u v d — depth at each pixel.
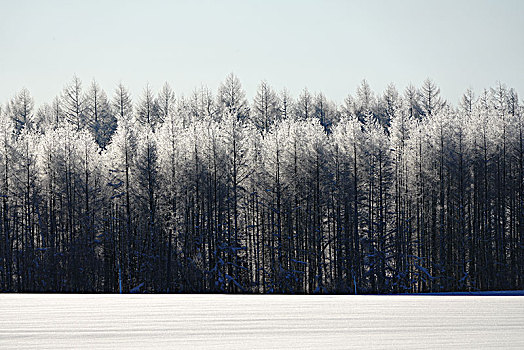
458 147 50.97
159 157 51.25
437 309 11.30
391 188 52.53
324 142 51.03
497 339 7.61
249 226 50.09
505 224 52.34
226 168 49.94
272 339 7.65
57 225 51.03
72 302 13.81
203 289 47.34
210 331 8.32
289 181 50.03
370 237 49.19
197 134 50.97
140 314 10.48
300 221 51.00
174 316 10.09
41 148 51.16
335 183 50.25
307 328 8.59
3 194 49.41
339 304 12.78
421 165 51.19
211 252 48.78
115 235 51.22
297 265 49.28
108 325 8.96
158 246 49.16
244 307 11.94
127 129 51.53
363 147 50.62
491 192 52.03
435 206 50.94
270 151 50.66
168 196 49.78
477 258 49.34
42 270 48.31
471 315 10.21
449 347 7.07
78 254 48.47
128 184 49.97
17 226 50.50
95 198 50.72
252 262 51.69
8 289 48.00
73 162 50.88
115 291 48.69
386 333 8.12
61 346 7.18
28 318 9.92
